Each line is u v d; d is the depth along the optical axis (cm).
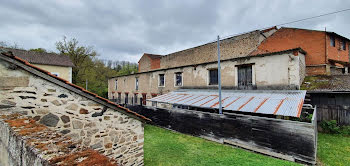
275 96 958
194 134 1025
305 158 623
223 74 1360
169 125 1200
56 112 419
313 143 607
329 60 1349
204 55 2041
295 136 652
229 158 687
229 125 861
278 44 1595
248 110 845
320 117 1115
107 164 196
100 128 494
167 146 825
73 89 441
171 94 1544
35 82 396
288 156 665
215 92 1316
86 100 470
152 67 2950
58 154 200
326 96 1100
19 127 288
